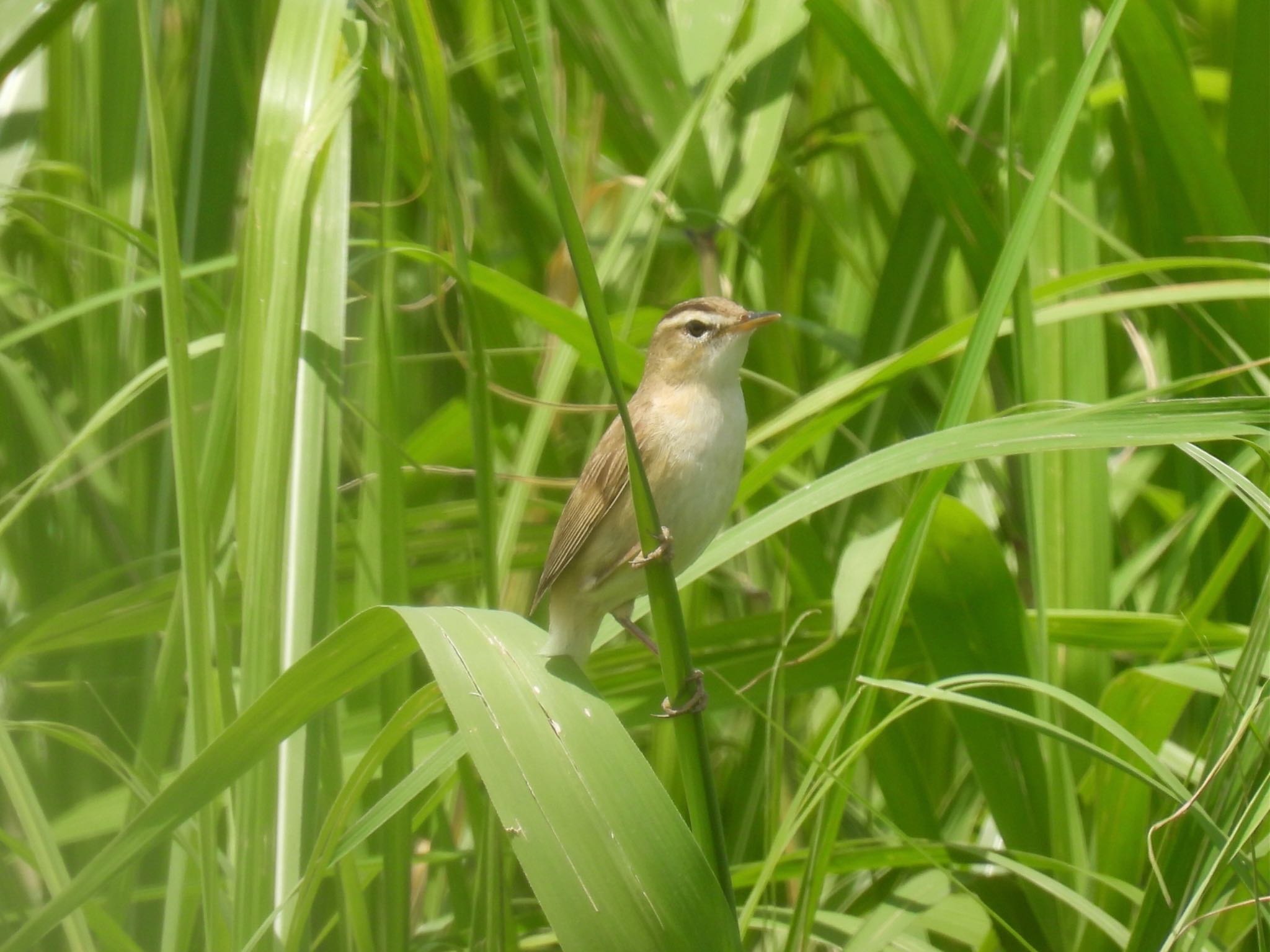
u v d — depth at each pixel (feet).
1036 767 24.99
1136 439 18.61
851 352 32.40
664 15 32.83
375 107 30.58
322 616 19.94
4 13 25.61
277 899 18.60
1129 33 27.32
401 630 17.04
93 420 22.06
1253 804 17.58
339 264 21.65
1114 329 33.78
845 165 38.34
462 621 16.40
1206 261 24.67
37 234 30.37
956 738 30.83
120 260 26.45
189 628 17.99
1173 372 30.14
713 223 30.83
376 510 25.32
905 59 33.12
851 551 25.57
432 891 30.42
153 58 18.51
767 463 27.02
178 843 20.22
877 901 27.58
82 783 26.50
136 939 24.38
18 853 21.13
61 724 20.26
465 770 22.49
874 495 32.86
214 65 30.60
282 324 19.03
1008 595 24.97
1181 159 28.30
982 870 26.76
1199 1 34.06
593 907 14.44
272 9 29.07
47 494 28.30
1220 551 28.94
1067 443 18.88
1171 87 27.63
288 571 19.63
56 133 30.81
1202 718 28.48
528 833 14.70
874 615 21.76
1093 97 30.99
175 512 28.66
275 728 16.85
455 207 20.90
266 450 18.71
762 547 32.86
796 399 33.24
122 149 30.17
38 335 30.83
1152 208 30.35
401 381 32.30
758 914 25.13
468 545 29.76
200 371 29.78
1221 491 26.58
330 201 21.94
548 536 30.83
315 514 20.03
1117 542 31.73
